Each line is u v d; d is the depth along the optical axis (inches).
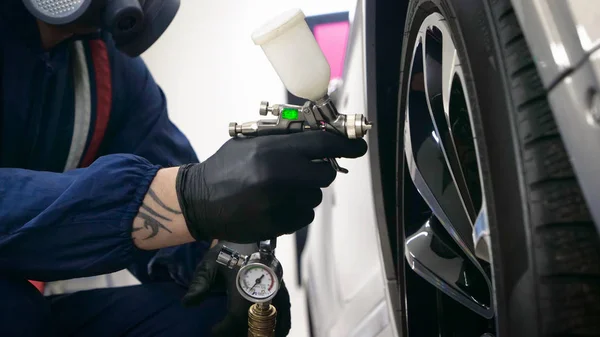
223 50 72.2
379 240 31.9
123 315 40.3
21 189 30.3
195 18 75.4
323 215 41.9
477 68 17.3
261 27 22.5
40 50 37.5
